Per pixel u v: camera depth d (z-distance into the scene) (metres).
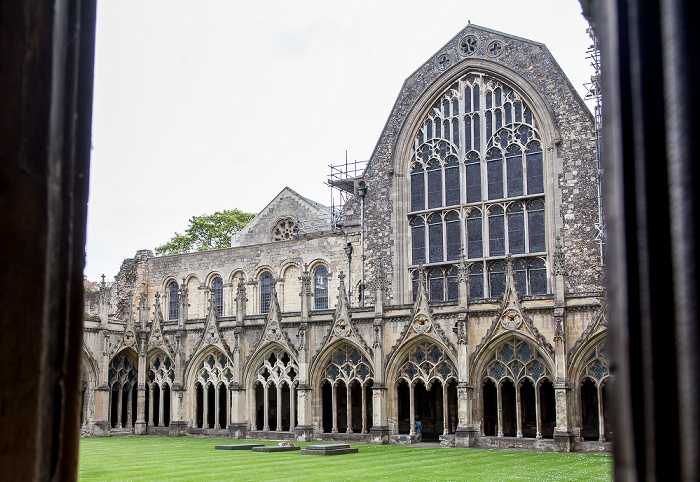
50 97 2.85
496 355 42.06
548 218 47.03
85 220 3.14
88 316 51.38
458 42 52.06
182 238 97.38
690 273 2.07
